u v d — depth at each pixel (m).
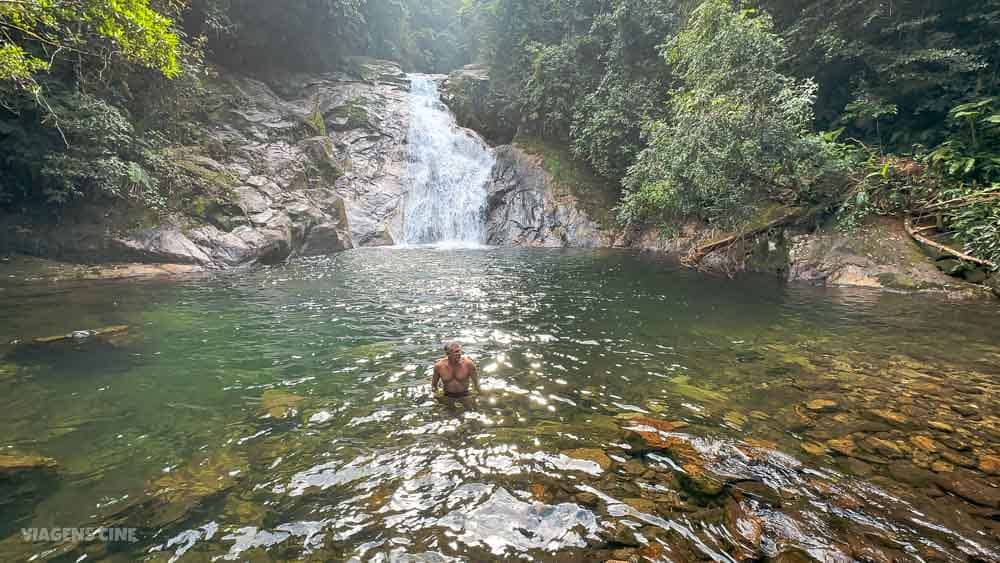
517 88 25.38
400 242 20.03
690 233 16.92
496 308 8.37
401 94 25.78
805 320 7.48
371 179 21.30
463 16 31.28
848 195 11.45
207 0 17.86
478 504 2.88
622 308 8.39
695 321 7.49
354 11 24.25
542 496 2.95
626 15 19.33
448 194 22.28
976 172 10.59
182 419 4.05
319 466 3.32
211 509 2.82
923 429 3.79
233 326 7.07
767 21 10.04
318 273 12.03
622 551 2.46
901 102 13.05
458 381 4.59
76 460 3.34
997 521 2.65
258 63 22.59
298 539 2.57
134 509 2.80
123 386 4.77
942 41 12.24
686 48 11.13
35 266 10.97
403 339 6.50
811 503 2.85
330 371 5.27
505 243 20.98
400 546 2.52
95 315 7.43
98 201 12.46
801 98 9.17
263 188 15.93
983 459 3.31
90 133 11.73
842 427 3.84
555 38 25.20
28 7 7.85
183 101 16.14
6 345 5.91
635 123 18.81
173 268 11.91
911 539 2.52
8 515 2.71
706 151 9.85
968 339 6.30
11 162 11.48
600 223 20.64
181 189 13.75
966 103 11.41
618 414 4.15
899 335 6.55
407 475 3.20
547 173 22.38
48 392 4.58
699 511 2.79
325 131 22.09
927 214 10.91
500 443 3.64
